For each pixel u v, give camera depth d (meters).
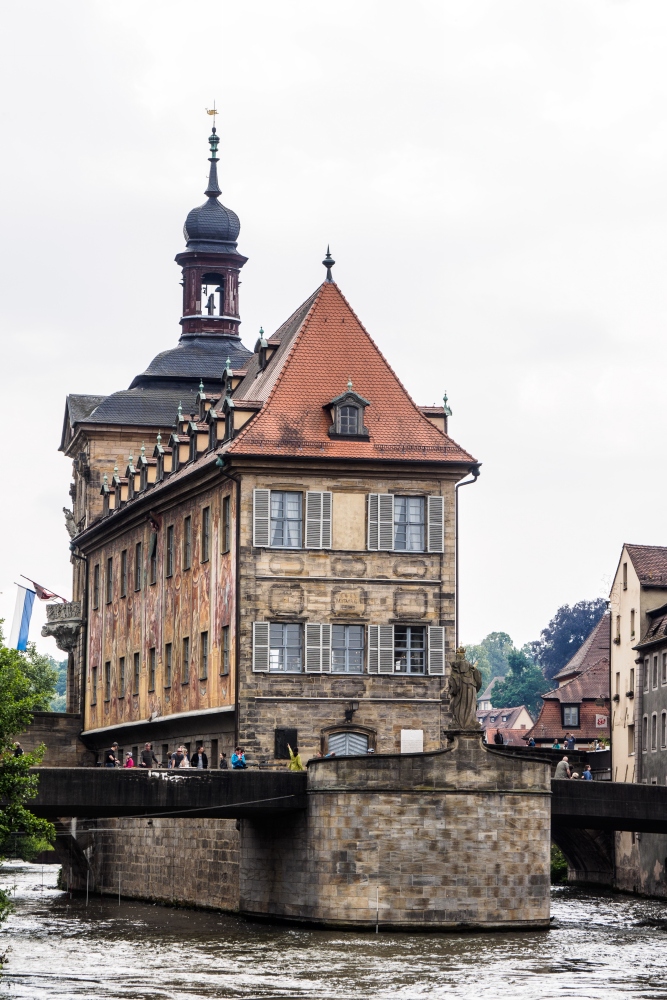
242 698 90.56
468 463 93.19
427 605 92.88
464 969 69.12
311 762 80.88
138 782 80.00
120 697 116.75
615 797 85.56
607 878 120.56
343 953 72.88
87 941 78.69
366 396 95.00
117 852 107.94
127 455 129.38
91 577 126.75
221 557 95.12
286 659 91.44
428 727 92.19
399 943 75.75
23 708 64.88
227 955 72.88
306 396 94.19
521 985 65.69
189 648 100.94
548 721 155.38
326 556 92.00
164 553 106.94
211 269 132.62
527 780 80.56
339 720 91.19
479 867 79.56
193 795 80.50
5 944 77.75
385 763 79.12
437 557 93.19
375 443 93.06
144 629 111.12
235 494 92.44
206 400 108.81
